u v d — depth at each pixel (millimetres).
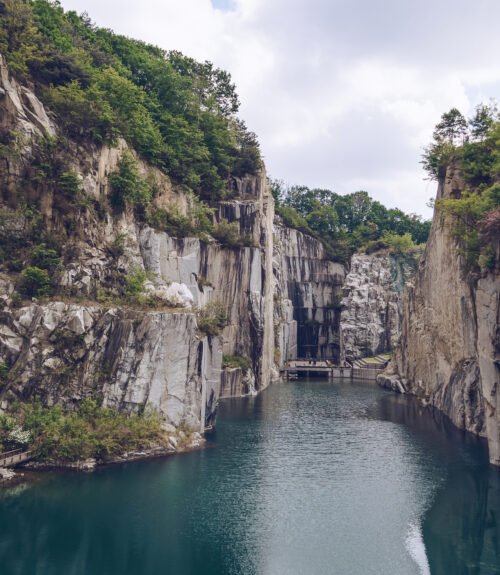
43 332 57719
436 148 99750
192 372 64000
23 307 58250
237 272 102625
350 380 127688
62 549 39281
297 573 36969
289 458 60469
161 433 59812
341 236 169125
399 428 76000
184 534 41750
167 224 82375
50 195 65000
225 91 120500
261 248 107875
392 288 150375
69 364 57719
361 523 44438
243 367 101500
